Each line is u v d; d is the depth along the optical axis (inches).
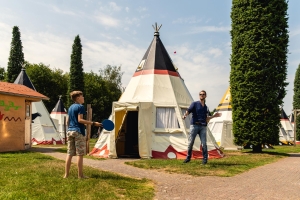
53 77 2006.6
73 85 1625.2
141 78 580.4
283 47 624.7
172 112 537.6
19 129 609.0
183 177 315.9
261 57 609.0
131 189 249.4
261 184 284.0
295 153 671.8
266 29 606.2
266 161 465.7
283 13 628.7
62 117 1337.4
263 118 612.1
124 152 595.8
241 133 625.6
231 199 229.9
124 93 589.0
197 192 250.4
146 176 318.7
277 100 614.9
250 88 611.5
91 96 2145.7
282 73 620.1
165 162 413.7
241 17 631.8
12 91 592.4
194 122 405.4
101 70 2495.1
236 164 409.1
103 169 360.5
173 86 573.3
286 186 276.2
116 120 541.0
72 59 1637.6
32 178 267.0
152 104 526.9
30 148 682.2
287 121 1505.9
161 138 513.3
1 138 569.0
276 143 617.9
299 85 1670.8
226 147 802.8
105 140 547.5
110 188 244.2
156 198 230.1
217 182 291.6
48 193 220.2
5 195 210.7
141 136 501.0
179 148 506.3
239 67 627.2
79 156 274.5
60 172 298.2
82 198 212.4
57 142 992.9
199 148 515.2
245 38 622.5
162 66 590.6
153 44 626.5
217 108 946.7
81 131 275.0
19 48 1718.8
